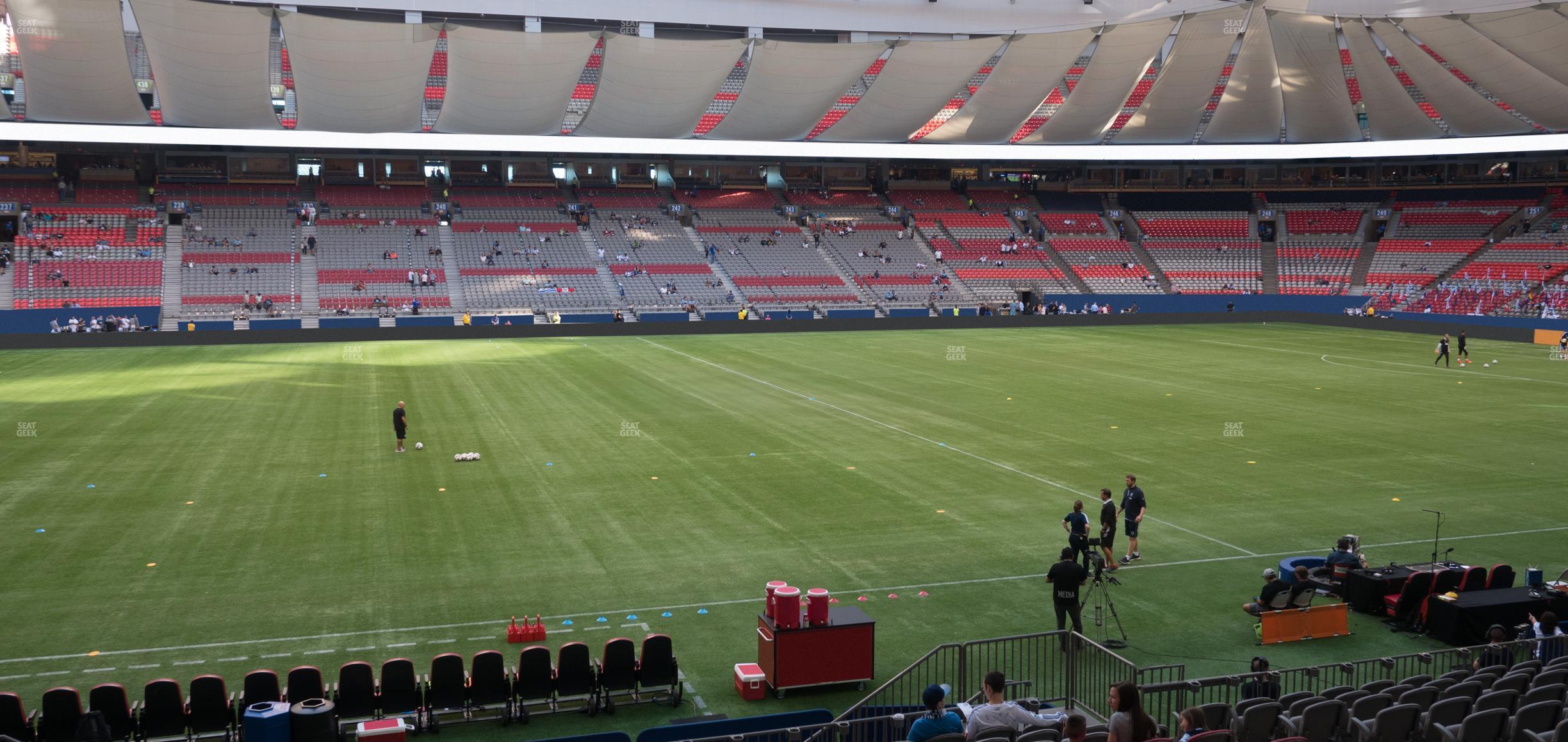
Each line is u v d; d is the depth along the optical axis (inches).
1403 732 462.6
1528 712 457.1
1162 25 2603.3
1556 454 1198.3
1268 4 2610.7
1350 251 3373.5
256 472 1082.7
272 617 689.6
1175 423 1385.3
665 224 3329.2
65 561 792.9
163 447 1194.6
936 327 2854.3
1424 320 2807.6
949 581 774.5
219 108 2628.0
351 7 3051.2
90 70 2400.3
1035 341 2501.2
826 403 1541.6
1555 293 2790.4
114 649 636.1
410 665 552.4
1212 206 3718.0
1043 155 3383.4
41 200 2878.9
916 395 1619.1
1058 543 866.8
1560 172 3319.4
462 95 2696.9
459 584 754.2
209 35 2289.6
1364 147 3243.1
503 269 2967.5
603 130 3026.6
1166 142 3395.7
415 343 2375.7
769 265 3203.7
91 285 2605.8
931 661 637.9
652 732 504.7
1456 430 1339.8
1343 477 1085.1
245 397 1565.0
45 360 2015.3
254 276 2763.3
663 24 3348.9
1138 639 677.9
